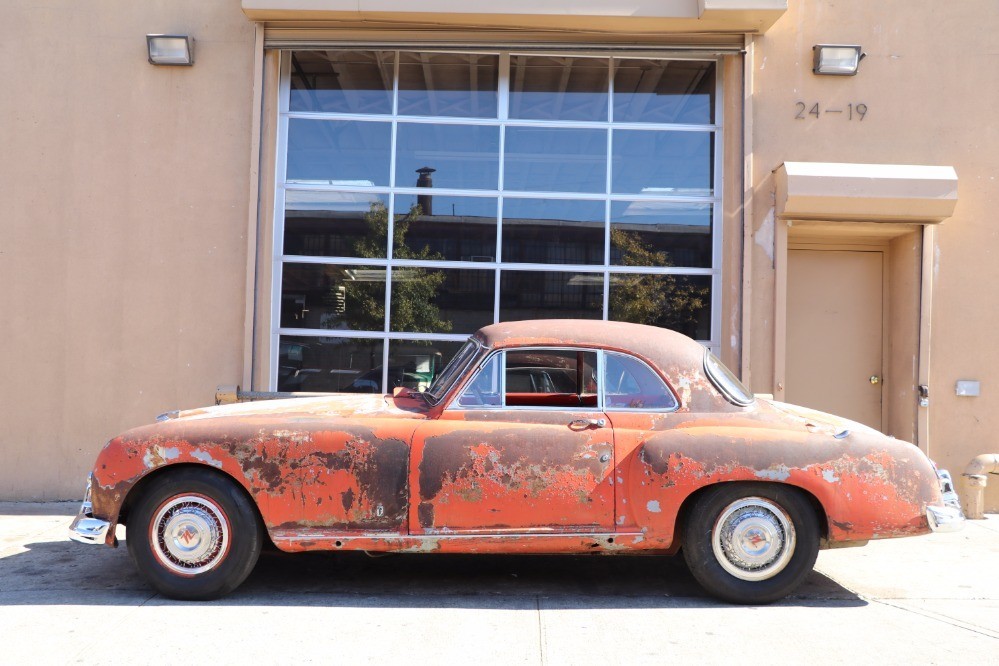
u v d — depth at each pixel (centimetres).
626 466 480
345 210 802
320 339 794
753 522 480
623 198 809
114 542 478
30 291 755
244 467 472
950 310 762
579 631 439
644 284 805
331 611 467
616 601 495
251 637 423
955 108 772
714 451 473
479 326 799
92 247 759
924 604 493
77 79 762
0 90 760
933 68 773
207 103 765
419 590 512
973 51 773
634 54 782
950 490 496
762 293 765
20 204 757
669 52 779
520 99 810
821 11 774
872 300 804
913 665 397
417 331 798
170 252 761
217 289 759
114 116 763
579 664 394
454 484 474
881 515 473
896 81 773
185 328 759
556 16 746
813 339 811
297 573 546
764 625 452
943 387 761
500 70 807
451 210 805
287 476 473
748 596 481
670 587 526
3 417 752
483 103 811
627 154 805
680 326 802
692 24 756
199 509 477
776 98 773
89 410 754
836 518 472
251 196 756
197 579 475
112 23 766
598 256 806
